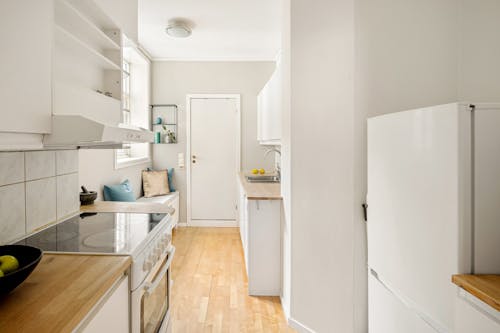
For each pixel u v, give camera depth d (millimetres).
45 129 1085
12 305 835
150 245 1441
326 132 2053
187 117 4965
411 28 1953
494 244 1037
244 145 5023
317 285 2113
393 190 1399
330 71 2023
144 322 1342
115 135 1248
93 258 1168
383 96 1967
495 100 1717
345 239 2004
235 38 4059
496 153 1030
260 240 2668
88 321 881
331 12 2012
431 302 1153
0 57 859
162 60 4914
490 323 918
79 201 1977
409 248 1282
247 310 2455
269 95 3592
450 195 1056
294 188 2188
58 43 1425
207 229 4879
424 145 1183
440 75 1962
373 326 1628
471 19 1852
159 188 4547
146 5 3133
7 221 1349
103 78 1907
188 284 2904
